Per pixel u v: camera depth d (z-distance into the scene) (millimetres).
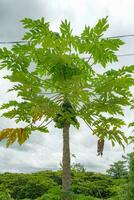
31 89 8453
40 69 9672
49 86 8969
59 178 35281
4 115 8898
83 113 8922
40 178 32875
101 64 9453
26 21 9156
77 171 35531
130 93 8609
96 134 9508
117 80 8336
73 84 8359
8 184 33031
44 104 8586
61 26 9086
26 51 9141
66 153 9438
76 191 30953
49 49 9141
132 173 14844
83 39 9109
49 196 9375
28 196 32219
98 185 32188
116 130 9398
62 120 9266
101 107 8758
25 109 8836
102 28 8977
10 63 9172
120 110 8945
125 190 15258
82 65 9500
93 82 8438
